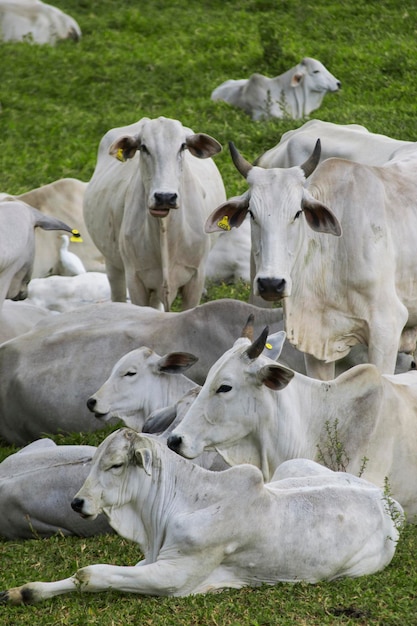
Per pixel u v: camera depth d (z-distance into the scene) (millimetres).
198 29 30812
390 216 12203
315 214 11523
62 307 17109
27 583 8719
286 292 11172
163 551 8695
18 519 10578
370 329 11992
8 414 13664
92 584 8555
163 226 14102
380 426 10375
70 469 10492
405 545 9547
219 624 8180
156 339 13055
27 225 13516
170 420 10914
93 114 25359
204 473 8844
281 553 8742
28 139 23906
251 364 9773
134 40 30531
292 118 23562
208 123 23516
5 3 31609
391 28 28516
